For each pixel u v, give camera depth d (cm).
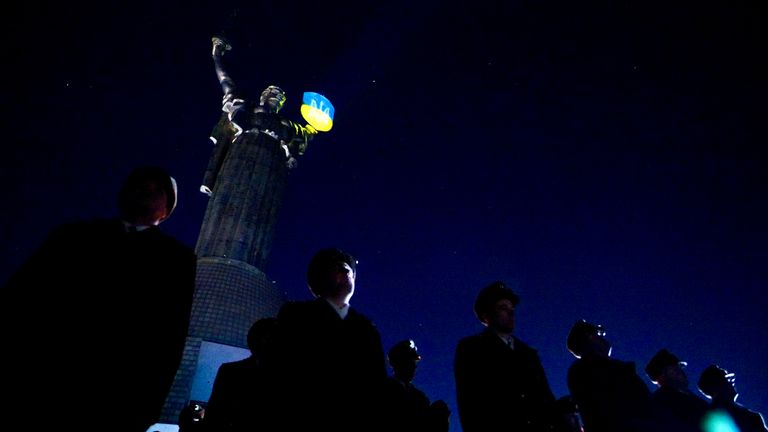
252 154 3497
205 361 2455
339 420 328
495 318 481
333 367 351
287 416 324
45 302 282
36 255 310
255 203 3322
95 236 324
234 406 490
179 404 2209
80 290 291
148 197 348
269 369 354
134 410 271
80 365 266
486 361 432
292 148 3822
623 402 470
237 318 2731
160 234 347
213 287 2855
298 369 345
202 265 3027
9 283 293
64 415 252
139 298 301
